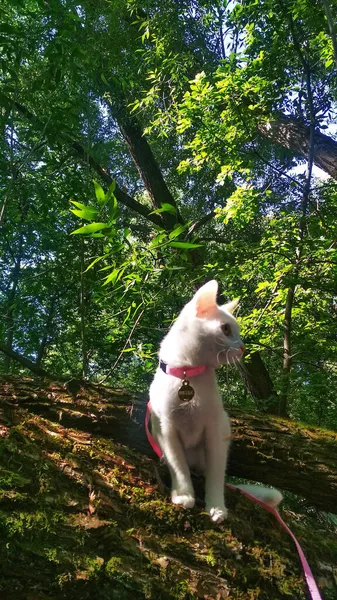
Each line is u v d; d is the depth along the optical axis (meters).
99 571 0.48
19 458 0.58
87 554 0.49
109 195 0.75
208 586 0.51
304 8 1.42
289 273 1.33
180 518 0.57
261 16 1.60
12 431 0.61
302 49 1.59
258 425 0.80
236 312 1.45
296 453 0.76
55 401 0.73
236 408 0.85
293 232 1.34
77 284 1.66
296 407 1.44
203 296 0.62
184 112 1.53
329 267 1.33
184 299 1.41
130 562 0.50
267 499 0.67
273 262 1.37
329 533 0.72
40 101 1.29
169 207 0.81
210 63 1.88
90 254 1.62
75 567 0.47
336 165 1.54
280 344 1.69
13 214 1.50
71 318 1.72
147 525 0.55
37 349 1.85
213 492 0.61
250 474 0.78
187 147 1.59
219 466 0.63
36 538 0.49
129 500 0.58
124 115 2.01
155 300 1.16
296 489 0.78
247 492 0.67
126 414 0.74
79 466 0.60
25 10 1.19
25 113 1.29
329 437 0.80
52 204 1.46
